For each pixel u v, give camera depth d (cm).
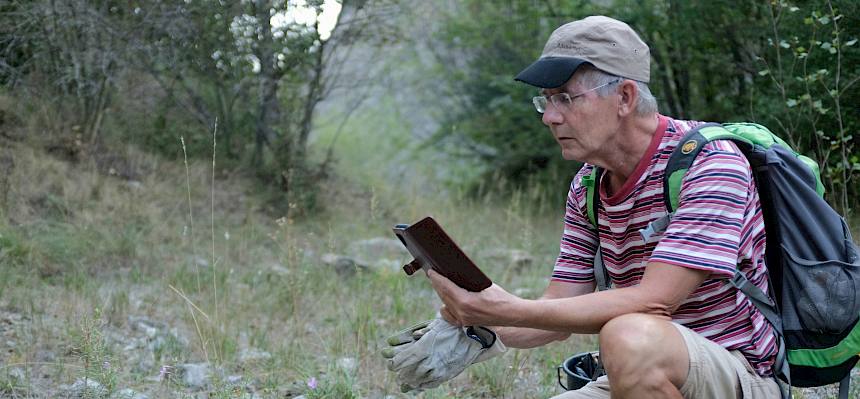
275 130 933
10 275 563
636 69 249
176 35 809
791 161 255
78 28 775
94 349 389
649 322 235
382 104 1380
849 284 247
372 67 1096
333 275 651
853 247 255
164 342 459
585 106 248
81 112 820
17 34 766
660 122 253
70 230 669
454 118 1177
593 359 322
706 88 854
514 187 1083
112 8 793
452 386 420
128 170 835
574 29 250
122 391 379
